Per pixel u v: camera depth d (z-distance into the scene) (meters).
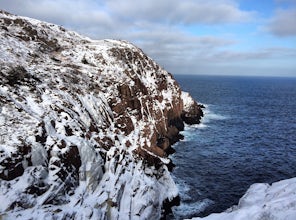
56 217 16.72
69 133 22.84
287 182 18.45
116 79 38.28
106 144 26.06
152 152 33.31
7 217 15.09
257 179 34.22
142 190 23.66
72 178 20.30
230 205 27.81
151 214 22.95
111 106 33.66
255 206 15.12
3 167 16.61
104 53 44.50
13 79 23.78
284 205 13.95
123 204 22.06
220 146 46.81
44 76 28.31
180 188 30.72
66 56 39.75
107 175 23.31
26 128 19.70
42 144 19.91
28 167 18.17
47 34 44.47
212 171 35.97
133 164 26.61
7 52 29.34
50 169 19.27
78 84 31.42
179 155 41.12
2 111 19.97
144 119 38.25
